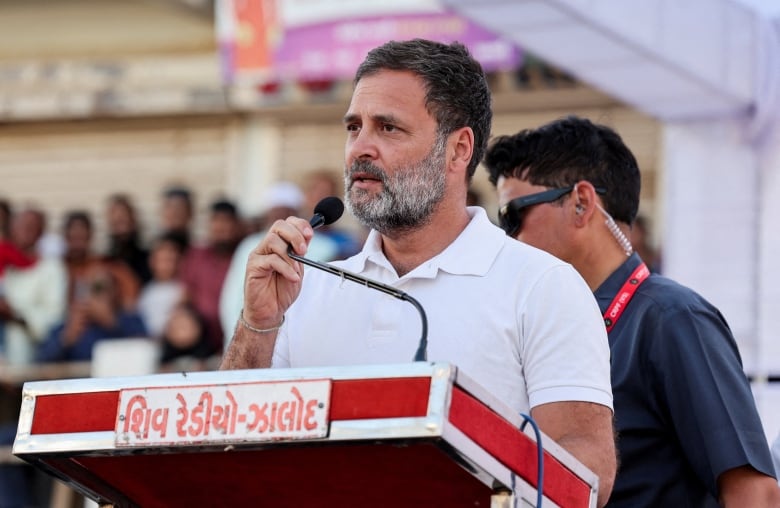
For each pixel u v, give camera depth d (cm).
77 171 1892
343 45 1630
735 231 804
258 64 1658
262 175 1823
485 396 395
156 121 1880
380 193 496
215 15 1867
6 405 1310
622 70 814
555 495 420
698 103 809
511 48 1595
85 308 1448
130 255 1558
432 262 498
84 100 1895
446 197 509
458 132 510
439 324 488
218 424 399
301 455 419
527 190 625
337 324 508
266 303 489
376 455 410
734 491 549
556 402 469
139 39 1895
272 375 396
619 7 788
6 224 1603
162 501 470
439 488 424
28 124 1916
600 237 616
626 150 633
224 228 1480
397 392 384
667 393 565
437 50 513
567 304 481
